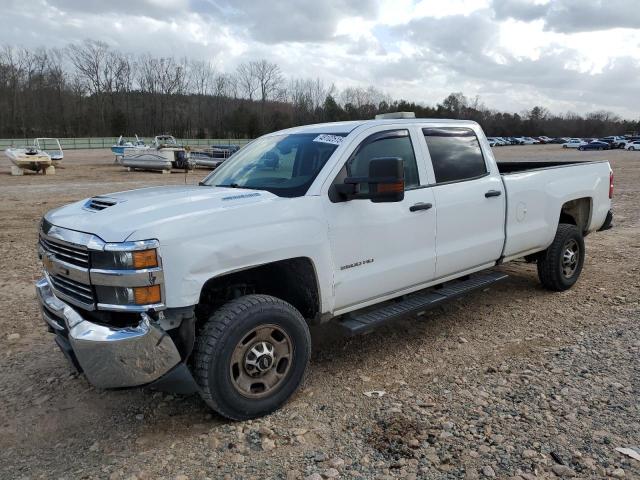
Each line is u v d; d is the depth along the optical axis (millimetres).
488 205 4926
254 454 3064
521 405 3520
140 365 2977
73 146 68125
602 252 8031
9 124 87375
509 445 3070
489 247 4996
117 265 2922
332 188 3789
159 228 2986
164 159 27891
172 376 3070
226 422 3406
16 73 90375
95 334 2996
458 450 3039
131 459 3061
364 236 3932
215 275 3150
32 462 3074
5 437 3342
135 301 2932
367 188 3994
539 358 4277
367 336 4859
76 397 3820
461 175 4781
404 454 3021
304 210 3592
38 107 90812
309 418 3441
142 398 3787
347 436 3225
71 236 3150
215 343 3172
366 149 4078
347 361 4340
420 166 4445
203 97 99812
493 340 4703
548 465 2885
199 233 3094
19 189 19031
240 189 3895
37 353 4582
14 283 6660
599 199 6426
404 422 3354
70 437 3326
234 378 3320
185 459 3039
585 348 4445
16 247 8938
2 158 43094
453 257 4648
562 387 3754
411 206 4250
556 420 3322
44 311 3672
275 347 3475
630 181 20969
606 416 3357
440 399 3648
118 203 3430
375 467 2916
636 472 2812
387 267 4113
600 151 63250
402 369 4164
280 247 3416
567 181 5914
